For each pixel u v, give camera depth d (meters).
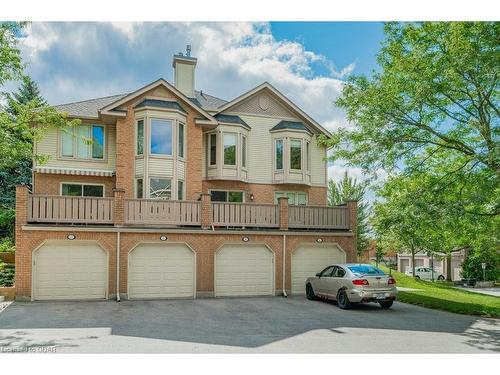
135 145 22.58
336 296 16.52
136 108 22.67
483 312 14.85
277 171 26.03
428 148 19.50
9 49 16.91
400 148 17.41
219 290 19.70
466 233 20.16
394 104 17.02
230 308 15.89
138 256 18.77
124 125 22.55
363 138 17.84
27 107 19.08
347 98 18.14
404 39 17.55
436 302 17.31
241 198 25.58
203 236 19.59
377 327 12.27
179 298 18.94
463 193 16.84
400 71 16.84
